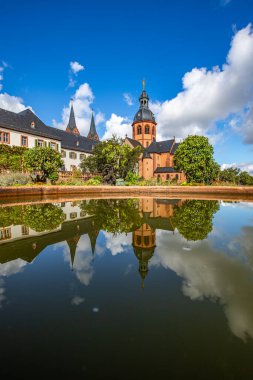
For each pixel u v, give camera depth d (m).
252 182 66.69
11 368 1.79
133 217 9.05
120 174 39.06
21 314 2.55
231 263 4.05
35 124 39.38
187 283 3.30
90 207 12.38
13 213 9.99
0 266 4.03
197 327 2.29
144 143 65.94
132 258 4.38
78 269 3.88
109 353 1.94
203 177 39.22
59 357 1.90
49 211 10.70
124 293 3.02
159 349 1.98
